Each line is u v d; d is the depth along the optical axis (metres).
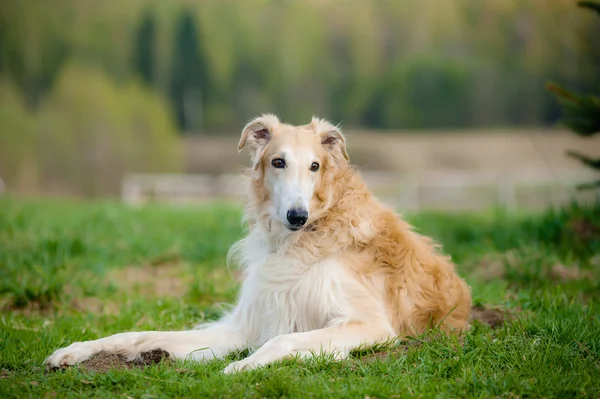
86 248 10.05
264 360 4.82
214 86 54.69
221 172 43.16
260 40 56.47
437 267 5.89
